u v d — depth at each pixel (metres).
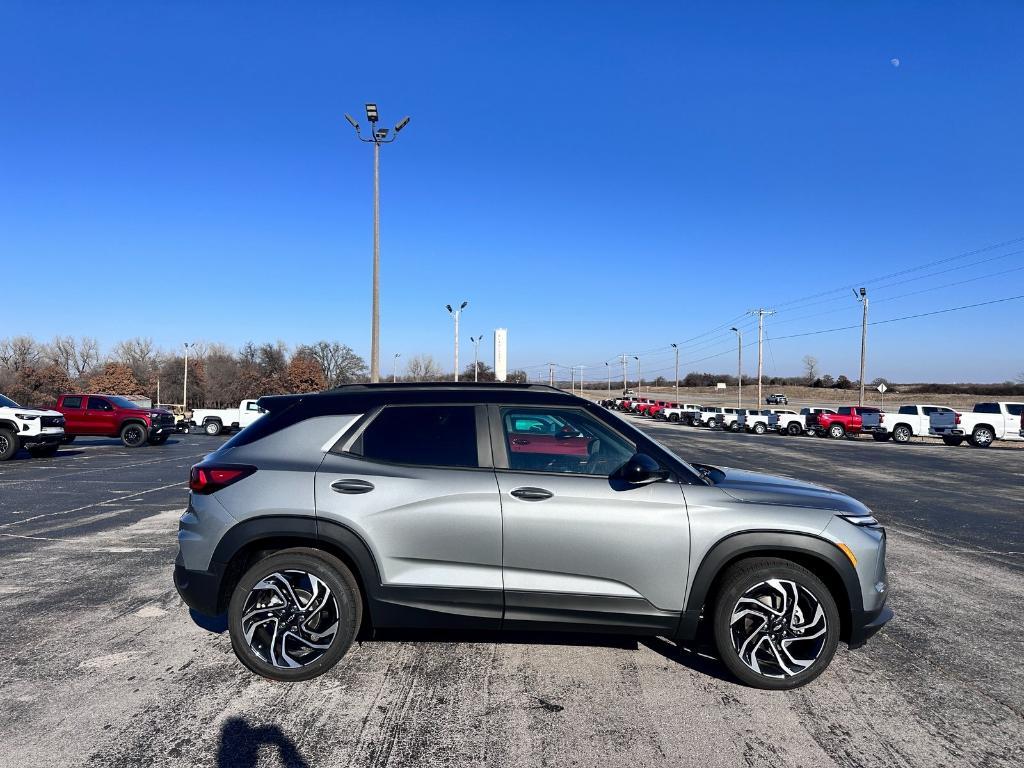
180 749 3.10
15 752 3.05
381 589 3.76
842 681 3.96
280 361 87.75
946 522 9.74
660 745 3.19
